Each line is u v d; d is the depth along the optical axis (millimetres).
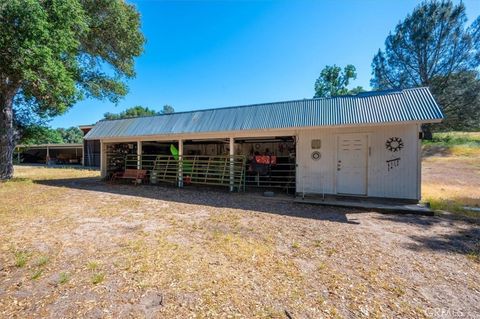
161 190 10461
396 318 2307
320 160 8727
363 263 3516
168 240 4328
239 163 10672
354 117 7738
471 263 3592
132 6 14133
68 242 4152
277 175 11547
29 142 14242
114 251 3779
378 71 25125
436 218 6133
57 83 9609
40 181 12773
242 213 6496
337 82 35656
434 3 21703
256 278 3016
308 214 6473
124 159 13812
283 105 9484
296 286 2844
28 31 8469
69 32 9906
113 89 15117
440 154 20625
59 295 2590
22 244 4035
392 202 7609
